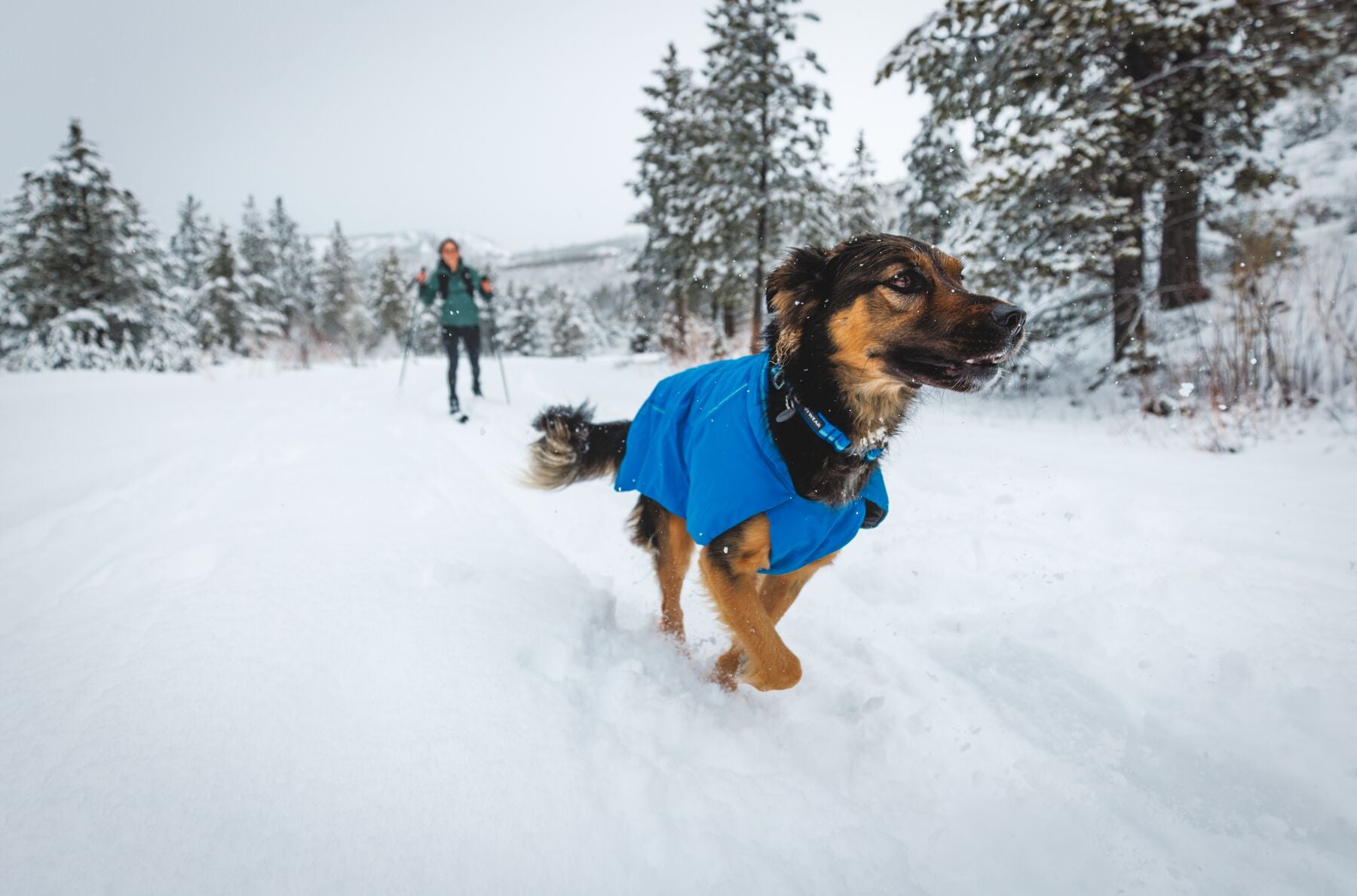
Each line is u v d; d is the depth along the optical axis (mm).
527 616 2461
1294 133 11023
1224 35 8469
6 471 4613
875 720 2330
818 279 2410
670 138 22891
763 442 2312
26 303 21250
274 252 42562
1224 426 6234
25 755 1540
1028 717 2283
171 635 2119
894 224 19391
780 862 1477
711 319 20516
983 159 8586
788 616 3229
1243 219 9141
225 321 31062
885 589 3457
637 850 1424
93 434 6199
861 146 18688
